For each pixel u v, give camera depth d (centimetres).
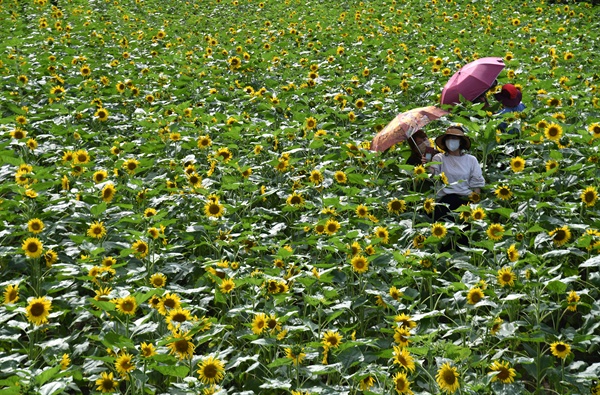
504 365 391
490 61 898
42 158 804
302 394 367
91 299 394
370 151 695
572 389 421
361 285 507
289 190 678
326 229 546
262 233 620
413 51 1388
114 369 416
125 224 604
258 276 477
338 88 1040
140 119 888
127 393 414
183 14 2086
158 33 1585
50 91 984
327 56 1322
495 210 592
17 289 446
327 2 2252
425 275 488
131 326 436
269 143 797
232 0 2311
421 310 466
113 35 1585
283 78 1156
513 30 1706
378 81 1097
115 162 734
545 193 620
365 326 507
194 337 471
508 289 479
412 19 1855
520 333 436
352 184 717
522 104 877
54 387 342
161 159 770
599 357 495
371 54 1327
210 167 746
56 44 1341
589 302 525
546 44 1469
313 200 681
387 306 477
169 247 551
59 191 705
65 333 509
